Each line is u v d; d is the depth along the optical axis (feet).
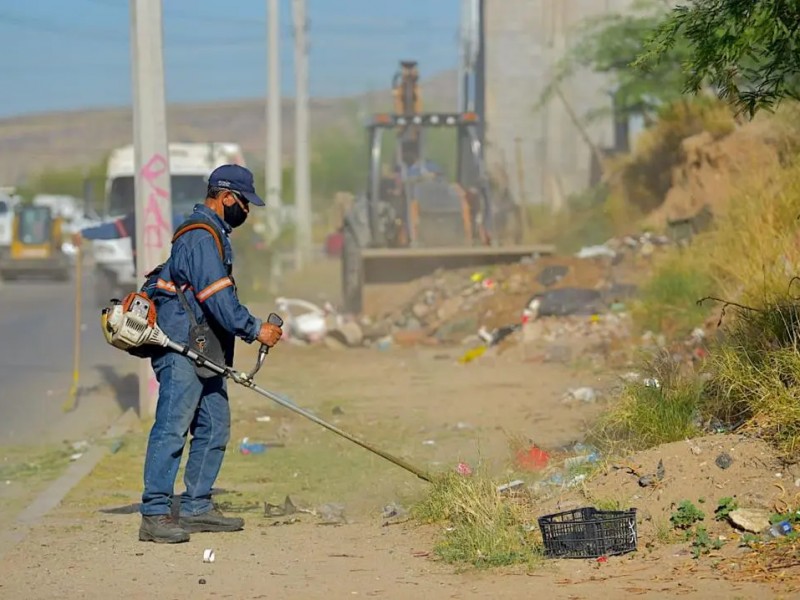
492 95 465.88
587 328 201.57
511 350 197.77
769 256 156.15
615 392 124.67
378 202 265.13
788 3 89.56
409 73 295.48
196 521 97.91
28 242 495.41
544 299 217.56
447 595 76.02
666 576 75.97
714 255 189.37
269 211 426.92
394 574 82.17
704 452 91.76
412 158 285.02
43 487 122.11
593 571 78.79
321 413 157.38
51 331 293.64
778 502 84.69
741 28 92.17
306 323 233.76
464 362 198.08
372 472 119.24
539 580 77.71
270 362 209.26
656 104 366.02
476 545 85.05
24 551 92.89
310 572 83.87
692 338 163.84
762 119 248.73
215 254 95.35
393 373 190.90
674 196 273.75
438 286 250.37
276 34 429.38
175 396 95.50
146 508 95.20
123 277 350.02
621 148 434.71
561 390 161.38
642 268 229.04
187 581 82.84
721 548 80.18
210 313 95.86
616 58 371.35
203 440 99.19
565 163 458.09
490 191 272.72
